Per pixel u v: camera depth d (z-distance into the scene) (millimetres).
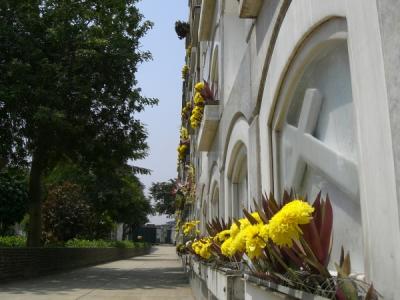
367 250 2145
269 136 4289
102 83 16344
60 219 29844
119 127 17109
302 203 2260
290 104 3832
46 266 17078
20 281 13906
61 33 15555
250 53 5148
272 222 2240
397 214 1850
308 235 2340
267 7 4254
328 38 2855
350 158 2664
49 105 14914
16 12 15602
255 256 2916
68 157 18781
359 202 2502
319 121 3236
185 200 25156
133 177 37844
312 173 3340
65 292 11117
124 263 28734
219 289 5098
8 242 18703
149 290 11914
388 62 1933
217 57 9844
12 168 17703
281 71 3762
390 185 1911
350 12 2369
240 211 7047
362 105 2205
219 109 8812
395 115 1869
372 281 2076
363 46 2191
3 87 14234
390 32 1917
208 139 10109
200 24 10844
